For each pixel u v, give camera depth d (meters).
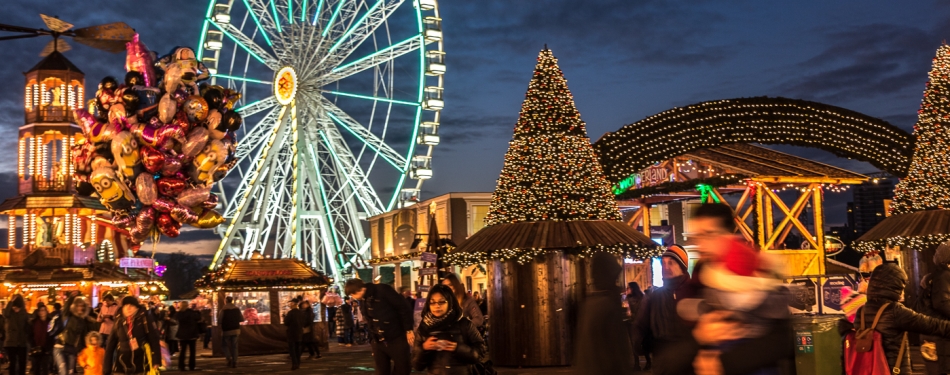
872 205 95.56
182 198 11.09
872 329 8.28
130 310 12.99
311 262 49.88
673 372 6.02
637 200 29.83
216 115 11.32
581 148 18.61
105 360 13.07
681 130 20.12
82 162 11.33
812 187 28.91
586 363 5.88
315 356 25.69
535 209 18.22
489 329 18.92
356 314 36.31
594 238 17.69
